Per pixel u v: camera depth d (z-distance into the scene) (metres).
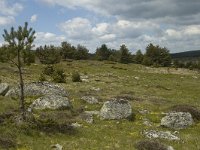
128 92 59.38
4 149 20.03
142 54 149.38
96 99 43.03
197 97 61.44
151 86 73.31
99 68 112.56
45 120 25.36
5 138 21.22
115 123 31.97
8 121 24.31
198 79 102.81
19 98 41.19
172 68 133.00
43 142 22.42
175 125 31.81
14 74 75.81
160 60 145.88
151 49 146.88
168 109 39.78
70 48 147.00
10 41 25.38
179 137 27.70
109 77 88.25
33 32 25.72
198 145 25.89
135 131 29.27
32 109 33.25
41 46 118.69
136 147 23.33
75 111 35.06
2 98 37.91
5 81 61.41
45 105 35.59
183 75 110.62
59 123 26.11
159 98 54.28
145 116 35.81
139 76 97.62
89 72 99.56
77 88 60.84
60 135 24.52
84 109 37.56
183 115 32.69
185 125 32.09
